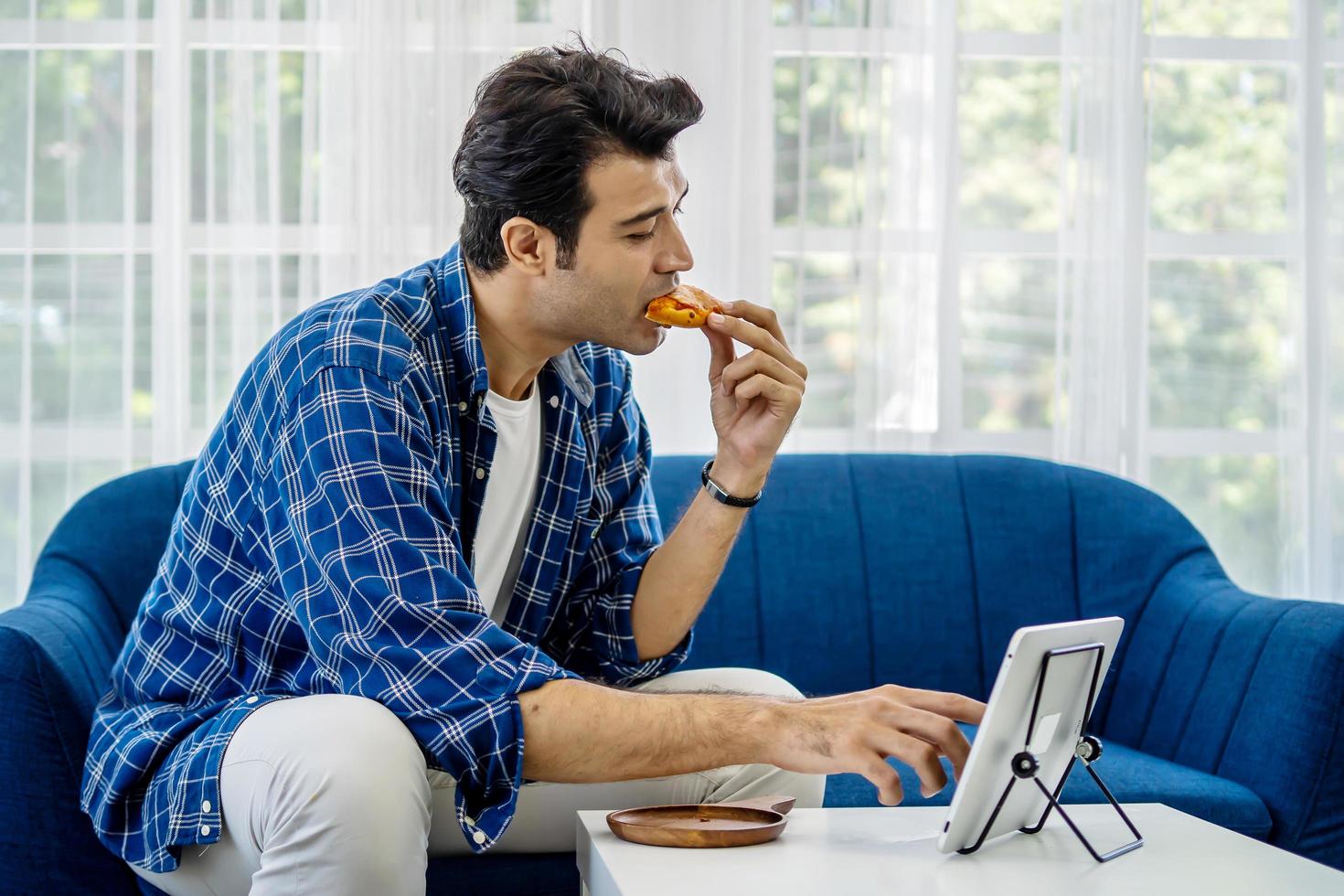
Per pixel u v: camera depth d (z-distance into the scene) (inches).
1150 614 82.3
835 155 98.7
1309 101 104.6
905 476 87.1
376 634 45.1
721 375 58.8
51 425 93.0
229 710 47.8
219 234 93.3
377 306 52.5
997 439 101.9
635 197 52.0
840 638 82.0
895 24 98.5
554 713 43.8
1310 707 67.4
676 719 43.8
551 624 63.3
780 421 57.7
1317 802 66.9
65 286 93.1
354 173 93.9
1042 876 39.6
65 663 58.4
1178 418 105.0
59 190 93.0
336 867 42.0
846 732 41.9
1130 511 86.7
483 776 43.7
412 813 43.3
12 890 56.1
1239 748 70.1
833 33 98.8
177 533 54.7
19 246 92.7
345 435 47.6
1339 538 104.7
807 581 82.7
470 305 54.8
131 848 48.7
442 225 94.6
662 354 97.1
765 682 60.5
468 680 44.1
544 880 56.2
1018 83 102.0
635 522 64.0
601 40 97.0
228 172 93.3
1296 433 104.8
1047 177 102.1
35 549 92.7
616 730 43.6
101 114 93.5
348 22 93.7
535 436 59.6
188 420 93.6
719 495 59.4
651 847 42.7
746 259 98.0
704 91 98.3
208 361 93.0
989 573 84.8
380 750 42.9
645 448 66.5
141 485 77.0
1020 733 41.0
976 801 40.9
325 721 43.6
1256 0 105.1
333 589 46.1
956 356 100.7
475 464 55.1
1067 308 100.8
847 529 84.4
